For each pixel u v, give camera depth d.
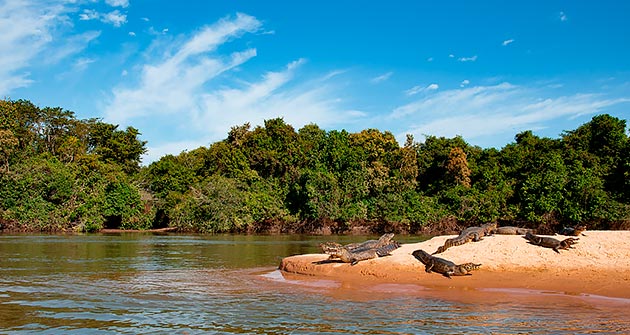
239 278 16.95
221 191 50.44
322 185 50.00
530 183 44.62
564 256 15.88
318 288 14.76
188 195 55.25
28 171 49.38
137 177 64.00
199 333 9.58
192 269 19.50
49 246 30.97
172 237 42.75
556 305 12.18
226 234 48.66
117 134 72.94
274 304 12.38
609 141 48.44
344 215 48.31
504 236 18.06
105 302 12.63
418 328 9.93
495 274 15.19
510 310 11.63
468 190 49.72
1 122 58.69
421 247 18.42
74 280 16.41
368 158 57.03
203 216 50.81
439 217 47.81
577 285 13.98
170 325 10.21
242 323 10.37
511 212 45.00
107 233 49.28
